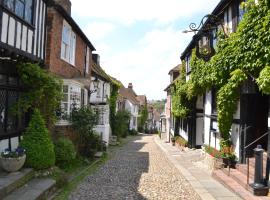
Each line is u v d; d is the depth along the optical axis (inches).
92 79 950.4
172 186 430.9
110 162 671.8
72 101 661.3
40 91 449.1
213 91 632.4
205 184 439.2
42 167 410.0
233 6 523.5
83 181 452.8
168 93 1614.2
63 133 603.5
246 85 455.5
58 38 601.0
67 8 767.1
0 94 398.9
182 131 1109.1
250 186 369.1
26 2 427.5
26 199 305.4
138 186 427.2
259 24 389.7
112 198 362.3
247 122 467.2
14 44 387.2
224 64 488.7
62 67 634.2
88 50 877.8
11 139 430.0
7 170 366.6
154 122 3607.3
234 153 500.7
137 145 1267.2
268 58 375.9
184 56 941.8
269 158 375.6
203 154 682.2
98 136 802.2
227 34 525.3
